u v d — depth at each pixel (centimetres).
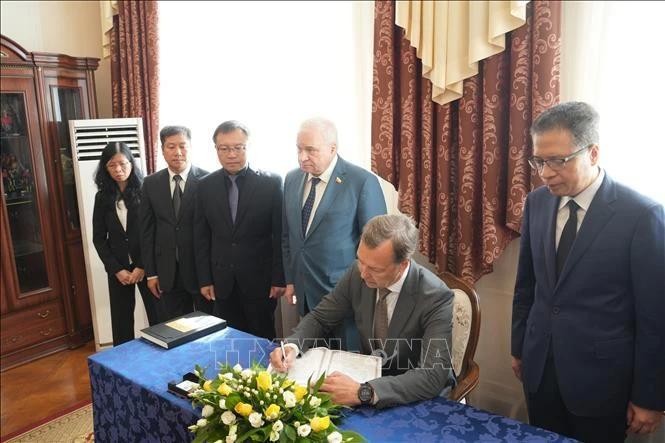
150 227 265
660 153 182
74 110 331
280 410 111
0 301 305
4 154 306
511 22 188
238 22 296
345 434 113
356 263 168
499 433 120
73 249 336
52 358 325
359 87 258
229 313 251
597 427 146
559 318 145
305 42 273
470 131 208
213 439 111
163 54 324
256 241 240
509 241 214
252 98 299
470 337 179
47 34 341
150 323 298
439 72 206
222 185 238
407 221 141
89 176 314
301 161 198
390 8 220
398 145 234
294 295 223
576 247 139
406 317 149
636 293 132
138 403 146
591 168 134
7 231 306
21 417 257
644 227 130
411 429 122
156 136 326
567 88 196
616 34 184
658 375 134
